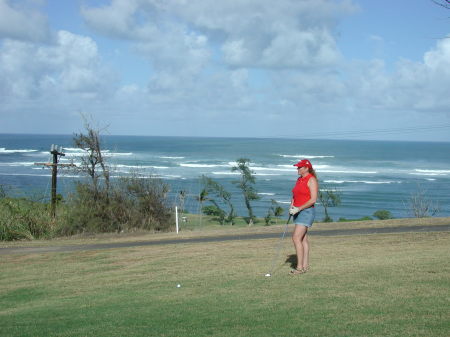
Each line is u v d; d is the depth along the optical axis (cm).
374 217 4775
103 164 2180
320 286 725
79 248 1491
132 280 901
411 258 896
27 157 10812
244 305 663
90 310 714
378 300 637
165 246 1364
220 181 7225
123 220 2055
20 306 796
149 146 18175
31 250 1501
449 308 585
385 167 10594
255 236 1529
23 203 2092
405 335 511
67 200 2047
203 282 821
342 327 549
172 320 626
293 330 553
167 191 2184
